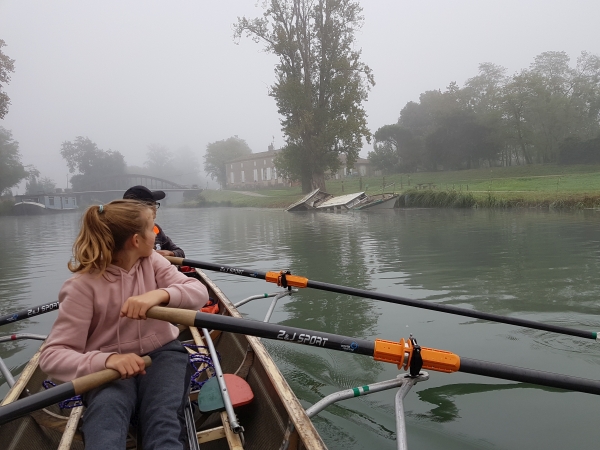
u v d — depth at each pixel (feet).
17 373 14.55
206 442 8.63
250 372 10.98
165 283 8.13
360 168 229.04
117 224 7.29
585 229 40.63
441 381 12.58
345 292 15.19
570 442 9.62
